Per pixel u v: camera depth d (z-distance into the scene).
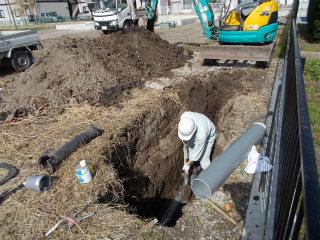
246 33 7.22
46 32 21.84
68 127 4.68
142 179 4.77
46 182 3.24
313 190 0.98
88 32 20.02
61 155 3.64
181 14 28.03
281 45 10.41
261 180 3.22
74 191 3.15
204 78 7.21
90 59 6.83
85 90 5.89
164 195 5.19
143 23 10.40
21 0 35.19
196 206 3.36
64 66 6.26
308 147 1.24
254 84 6.82
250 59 7.24
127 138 4.68
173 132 5.83
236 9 7.83
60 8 39.28
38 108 5.40
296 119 2.00
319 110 5.68
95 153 3.87
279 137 3.76
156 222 2.87
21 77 6.29
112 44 8.31
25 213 2.87
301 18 18.56
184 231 2.95
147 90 6.39
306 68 8.20
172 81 7.04
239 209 3.20
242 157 2.19
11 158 3.88
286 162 2.23
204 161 4.47
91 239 2.57
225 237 2.87
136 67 7.63
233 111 5.64
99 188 3.20
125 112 5.21
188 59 9.30
